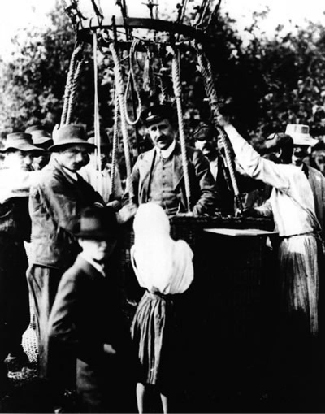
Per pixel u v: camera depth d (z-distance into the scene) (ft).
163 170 14.93
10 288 15.39
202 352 13.10
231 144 16.67
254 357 14.25
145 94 19.77
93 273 10.64
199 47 15.42
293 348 15.10
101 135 19.58
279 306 15.29
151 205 12.30
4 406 12.68
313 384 14.16
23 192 15.71
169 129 14.98
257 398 13.20
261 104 22.56
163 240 12.10
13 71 23.16
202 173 15.01
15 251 15.49
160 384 12.07
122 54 18.06
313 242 15.23
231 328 13.58
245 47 22.35
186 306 12.62
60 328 10.43
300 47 22.76
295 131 16.66
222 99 22.16
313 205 15.51
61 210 13.29
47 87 23.16
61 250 13.43
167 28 14.60
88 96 22.34
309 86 22.72
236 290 13.62
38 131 18.99
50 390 12.28
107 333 10.72
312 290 15.14
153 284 12.07
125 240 13.00
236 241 13.60
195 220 13.15
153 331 12.10
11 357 16.05
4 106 23.17
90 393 10.69
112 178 15.70
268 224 15.12
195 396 12.93
